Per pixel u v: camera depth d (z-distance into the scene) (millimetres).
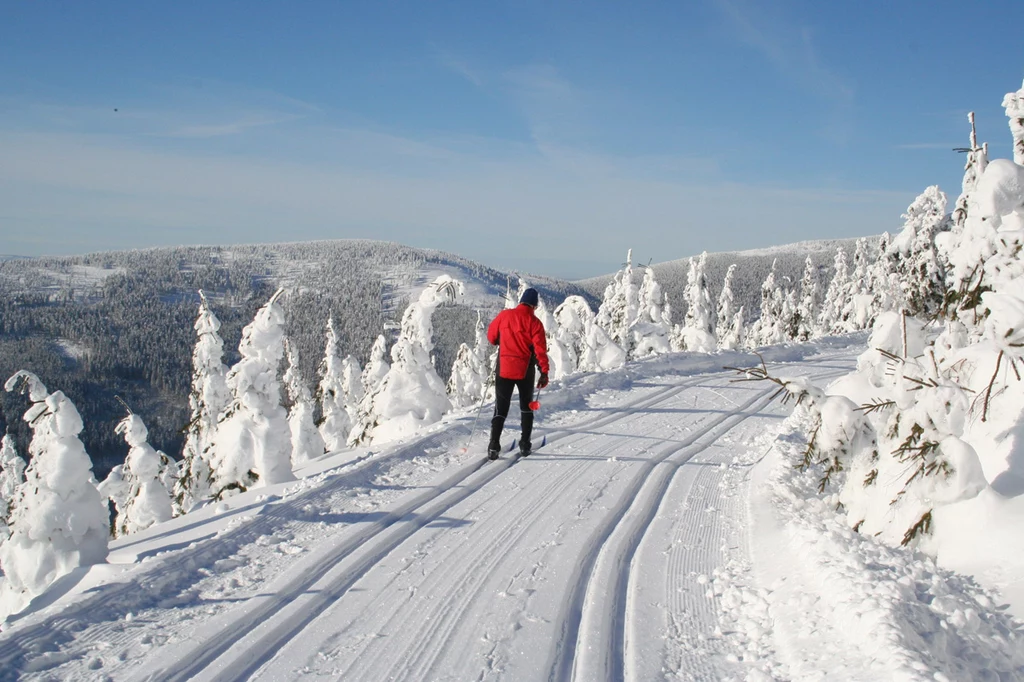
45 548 6543
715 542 4680
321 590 3920
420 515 5199
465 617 3602
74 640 3307
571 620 3572
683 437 8164
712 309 31172
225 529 4773
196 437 17719
